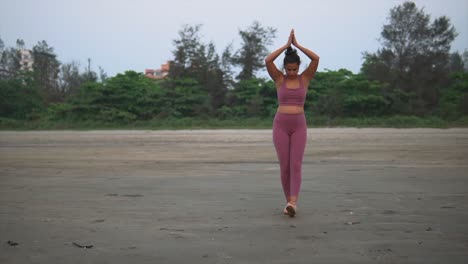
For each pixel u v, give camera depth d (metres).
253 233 3.77
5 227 4.05
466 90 46.66
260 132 28.38
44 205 5.13
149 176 7.75
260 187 6.36
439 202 5.00
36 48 69.44
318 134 23.59
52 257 3.16
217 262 3.01
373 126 38.53
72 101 47.25
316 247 3.33
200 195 5.73
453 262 2.96
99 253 3.24
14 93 49.78
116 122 44.22
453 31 52.31
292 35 4.98
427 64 50.88
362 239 3.54
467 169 7.98
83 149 15.09
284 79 4.90
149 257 3.14
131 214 4.59
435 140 17.28
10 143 19.59
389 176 7.18
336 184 6.44
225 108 47.84
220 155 12.04
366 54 54.09
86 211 4.77
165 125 42.53
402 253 3.16
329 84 48.56
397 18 53.16
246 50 56.53
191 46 54.38
